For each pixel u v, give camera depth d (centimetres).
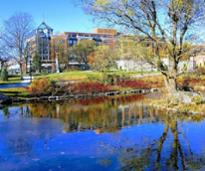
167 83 2423
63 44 8744
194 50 2306
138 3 2252
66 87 3919
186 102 2225
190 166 1012
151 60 2428
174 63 2347
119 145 1293
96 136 1478
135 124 1753
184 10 2208
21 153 1211
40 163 1084
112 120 1928
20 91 3650
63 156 1158
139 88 4462
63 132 1595
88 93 4006
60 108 2659
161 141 1341
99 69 5747
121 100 3203
